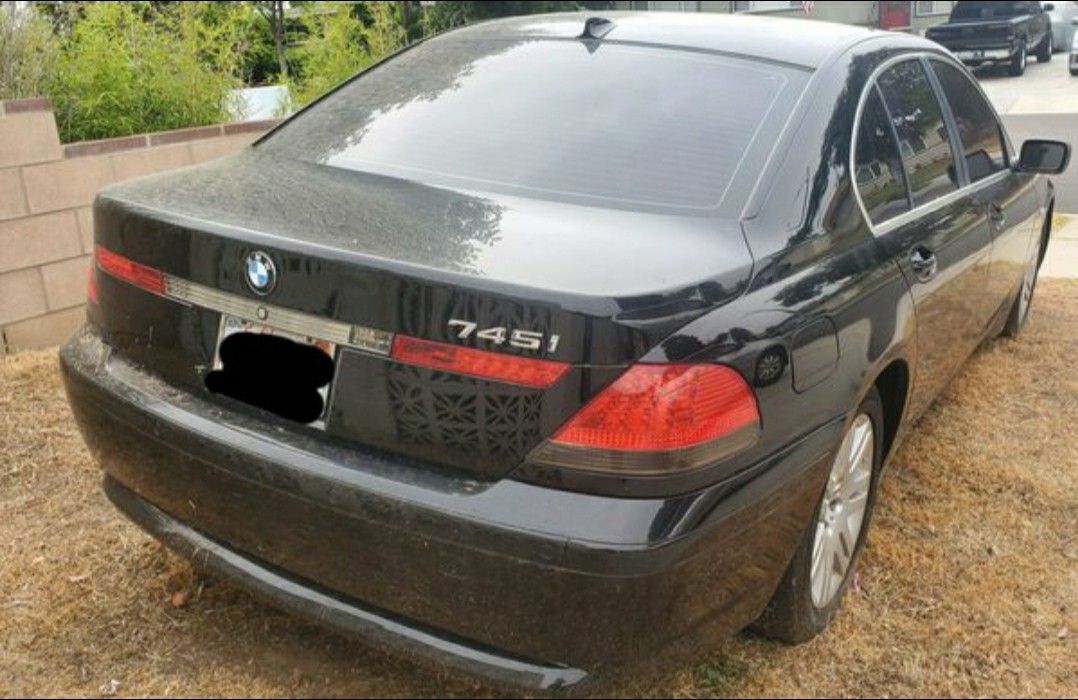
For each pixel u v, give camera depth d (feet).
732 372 7.16
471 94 10.02
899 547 11.02
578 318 6.67
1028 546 11.15
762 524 7.57
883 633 9.53
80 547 10.43
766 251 7.99
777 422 7.59
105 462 8.92
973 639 9.48
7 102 15.31
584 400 6.73
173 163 18.02
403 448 7.22
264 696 8.37
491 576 6.90
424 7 39.73
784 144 8.89
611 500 6.77
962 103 13.33
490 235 7.64
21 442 12.69
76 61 19.16
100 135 19.02
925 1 83.20
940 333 11.43
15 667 8.59
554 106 9.56
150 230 8.21
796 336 7.76
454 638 7.30
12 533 10.67
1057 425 14.37
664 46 10.21
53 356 15.65
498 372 6.81
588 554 6.66
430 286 6.91
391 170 9.14
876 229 9.60
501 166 8.95
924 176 11.22
